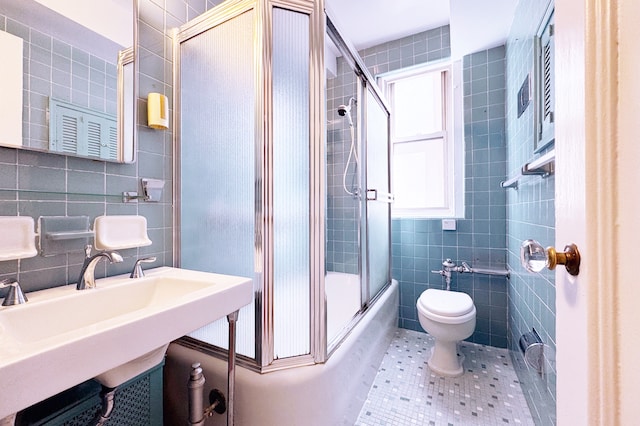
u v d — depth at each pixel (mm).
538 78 1201
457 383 1612
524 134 1482
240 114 1093
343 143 2254
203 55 1214
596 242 344
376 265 1961
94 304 881
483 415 1361
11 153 838
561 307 457
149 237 1221
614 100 321
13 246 814
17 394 448
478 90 2111
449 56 2199
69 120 938
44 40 881
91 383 888
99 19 1021
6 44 804
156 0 1244
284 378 978
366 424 1306
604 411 324
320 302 1079
